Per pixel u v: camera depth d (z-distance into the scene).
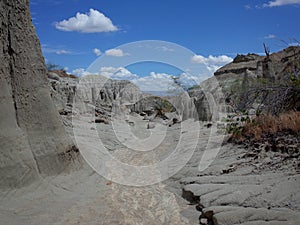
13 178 5.62
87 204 5.78
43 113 6.64
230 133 10.80
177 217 5.42
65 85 16.62
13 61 6.30
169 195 6.56
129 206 5.90
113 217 5.34
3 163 5.58
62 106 13.87
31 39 6.72
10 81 6.22
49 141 6.62
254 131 9.06
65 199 5.85
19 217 4.96
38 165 6.26
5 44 6.25
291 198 4.86
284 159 6.75
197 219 5.21
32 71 6.60
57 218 5.07
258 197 5.12
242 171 6.80
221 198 5.42
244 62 36.59
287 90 9.80
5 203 5.27
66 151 7.01
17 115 6.20
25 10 6.70
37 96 6.59
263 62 21.12
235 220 4.47
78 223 4.99
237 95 14.21
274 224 4.05
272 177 5.93
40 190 5.88
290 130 8.16
